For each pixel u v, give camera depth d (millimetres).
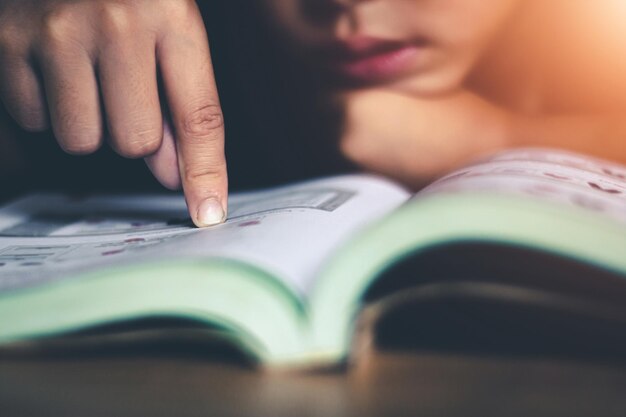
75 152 441
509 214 334
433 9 585
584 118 611
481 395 328
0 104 573
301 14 590
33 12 431
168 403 329
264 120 612
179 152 425
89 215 467
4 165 596
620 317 337
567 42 599
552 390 330
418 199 347
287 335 346
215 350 361
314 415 322
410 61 599
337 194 444
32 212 478
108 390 336
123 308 349
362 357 350
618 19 590
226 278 346
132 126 426
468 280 343
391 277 347
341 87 606
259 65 603
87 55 424
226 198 422
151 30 419
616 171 442
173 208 477
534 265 338
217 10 593
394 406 325
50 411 325
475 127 615
